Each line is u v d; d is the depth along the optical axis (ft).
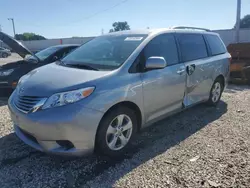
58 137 8.71
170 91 12.48
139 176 8.91
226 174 8.96
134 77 10.52
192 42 14.88
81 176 8.95
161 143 11.70
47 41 147.54
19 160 10.01
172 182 8.52
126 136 10.73
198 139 12.13
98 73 9.88
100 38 13.88
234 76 28.71
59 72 10.42
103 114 9.32
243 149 10.94
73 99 8.75
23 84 10.36
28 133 9.32
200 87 15.25
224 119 15.19
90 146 9.20
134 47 11.37
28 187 8.29
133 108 10.85
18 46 19.56
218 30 76.28
